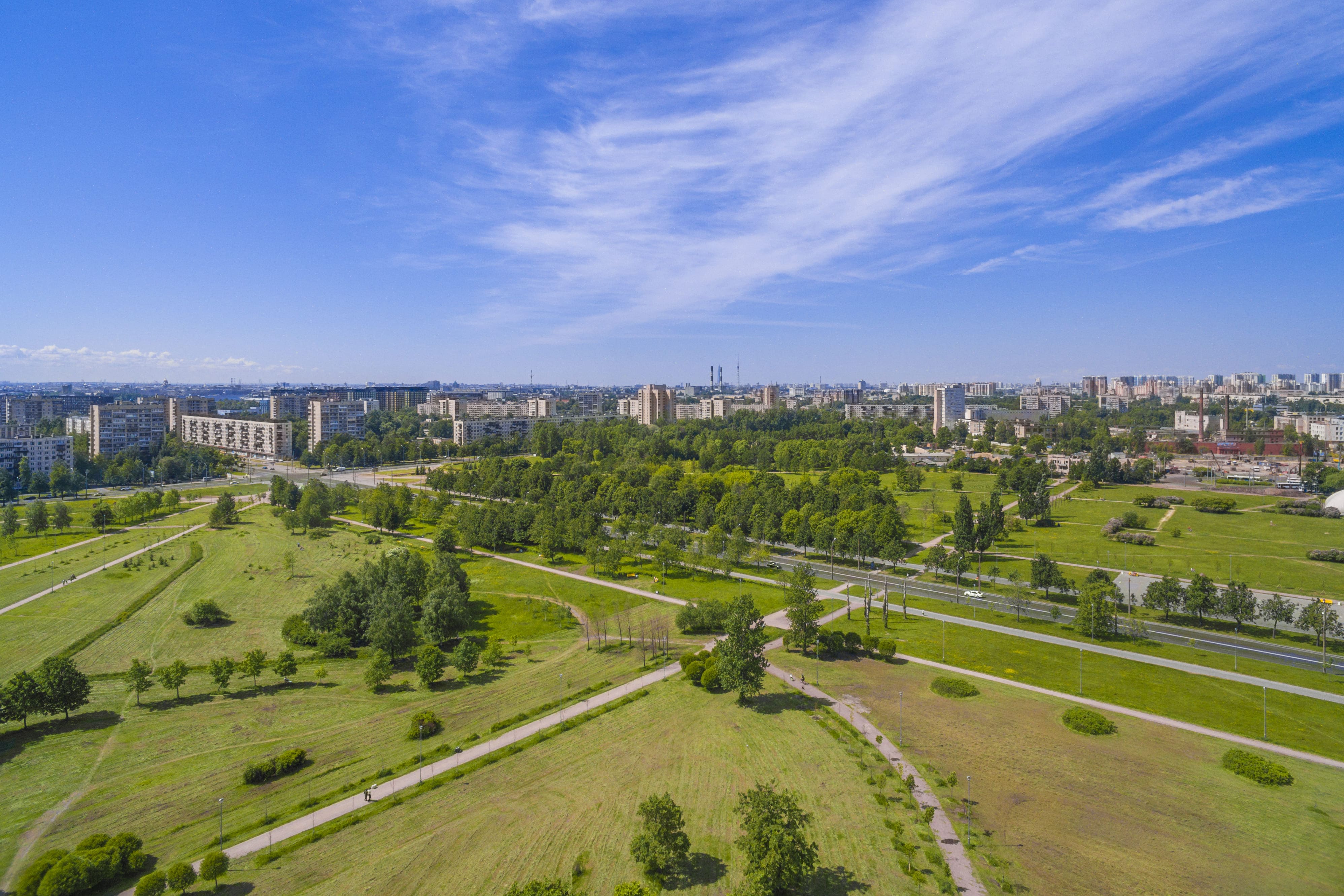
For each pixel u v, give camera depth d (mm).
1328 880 70375
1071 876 71562
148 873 73188
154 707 111625
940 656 131375
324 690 118312
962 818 81125
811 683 119562
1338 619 134500
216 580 181750
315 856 75000
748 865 69375
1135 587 176250
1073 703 111000
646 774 91250
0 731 103250
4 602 161875
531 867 73188
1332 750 95500
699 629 147375
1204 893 68938
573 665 128750
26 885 68750
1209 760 93250
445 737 102000
